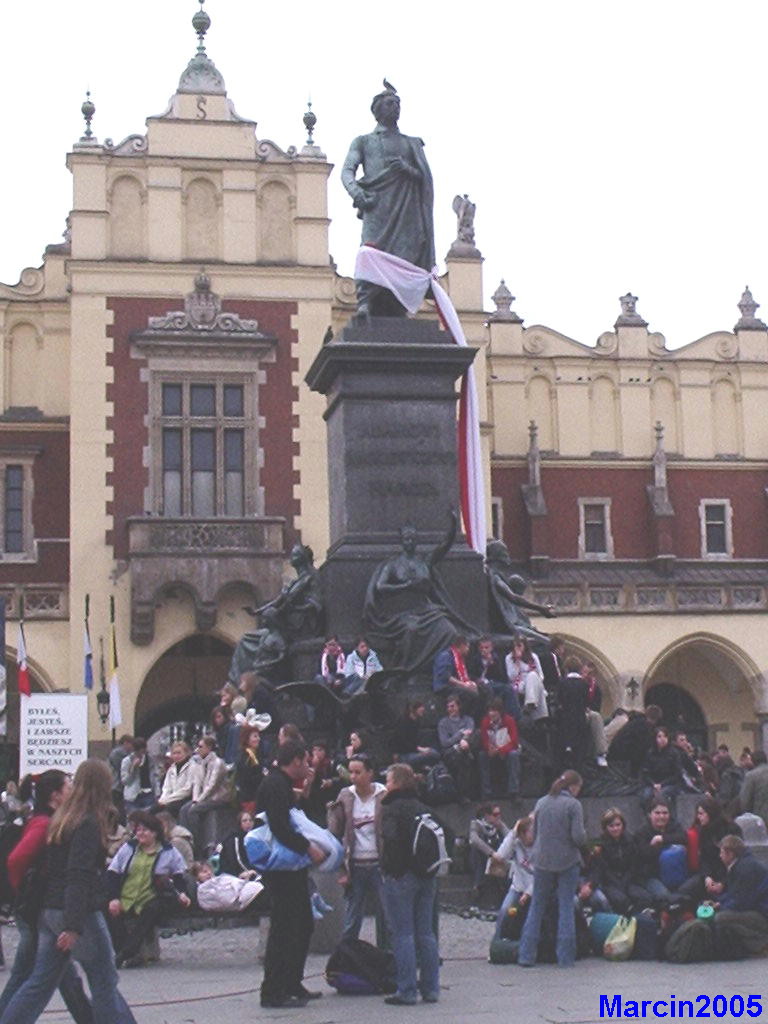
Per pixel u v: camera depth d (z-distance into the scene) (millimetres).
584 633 44469
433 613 20156
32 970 9734
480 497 23125
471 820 18000
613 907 14297
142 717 44812
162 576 40719
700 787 20562
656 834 14570
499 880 17391
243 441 42406
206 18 44188
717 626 45125
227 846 16250
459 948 14953
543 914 13594
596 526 49594
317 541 42219
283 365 42875
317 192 43688
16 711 41312
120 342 42188
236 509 42281
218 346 42406
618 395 50250
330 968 12461
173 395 42375
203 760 18891
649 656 44719
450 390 21422
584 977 12820
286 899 11797
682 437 50438
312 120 44062
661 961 13648
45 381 45062
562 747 19250
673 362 50688
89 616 40906
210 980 13352
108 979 9609
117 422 41875
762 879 13695
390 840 11789
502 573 22891
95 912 9547
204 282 42594
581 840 13477
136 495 41656
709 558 49906
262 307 43000
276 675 20688
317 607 20844
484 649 19703
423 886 11875
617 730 21625
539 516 48344
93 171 42688
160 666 44906
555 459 49375
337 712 19047
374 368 21250
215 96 43688
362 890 12961
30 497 44344
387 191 22266
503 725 18422
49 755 22328
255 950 15180
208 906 14336
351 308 45625
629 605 44844
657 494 49500
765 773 18500
